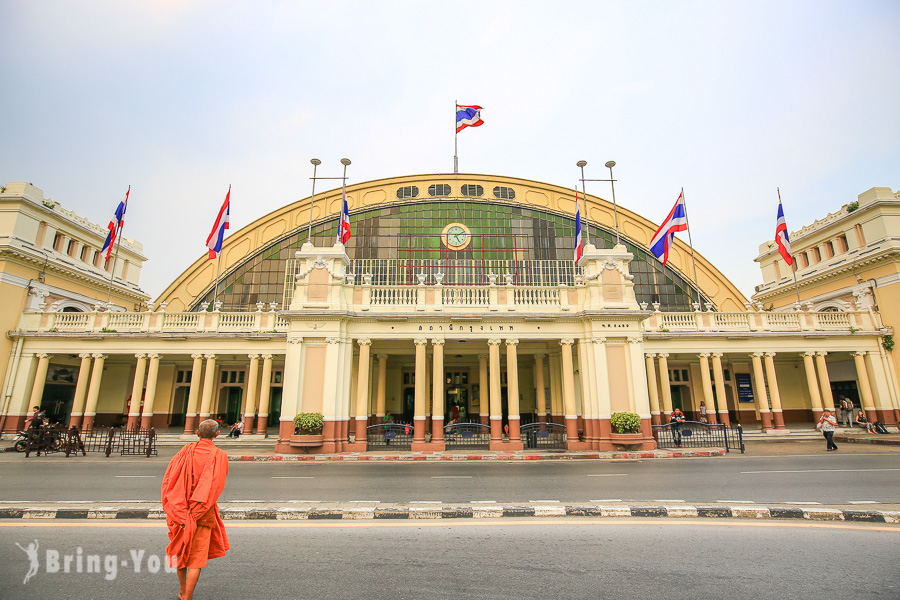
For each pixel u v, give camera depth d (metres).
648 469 17.28
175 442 28.52
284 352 31.19
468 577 6.48
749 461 19.38
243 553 7.47
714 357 32.38
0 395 30.53
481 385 30.97
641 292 44.62
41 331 31.30
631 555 7.38
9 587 6.13
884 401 32.03
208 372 31.00
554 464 19.45
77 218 38.91
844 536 8.32
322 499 11.65
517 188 46.62
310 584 6.22
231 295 43.34
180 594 5.38
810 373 32.44
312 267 25.33
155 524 9.20
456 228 44.75
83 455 22.73
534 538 8.30
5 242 31.80
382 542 8.06
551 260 44.09
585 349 24.92
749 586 6.17
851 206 36.91
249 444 27.92
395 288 25.72
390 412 34.66
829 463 18.27
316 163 28.83
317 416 22.94
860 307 35.19
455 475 16.06
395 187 46.25
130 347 31.19
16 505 10.23
